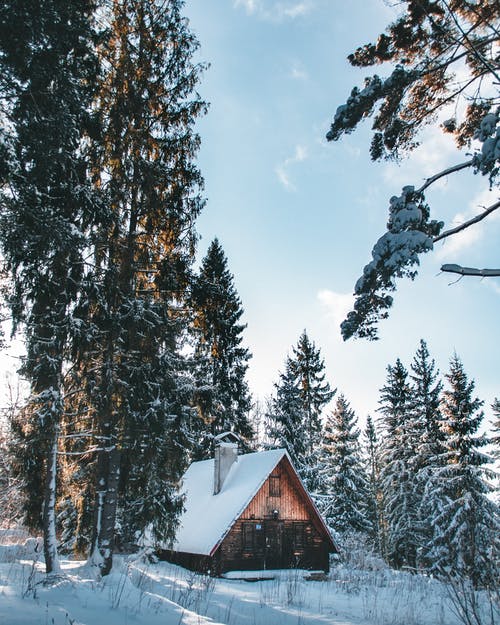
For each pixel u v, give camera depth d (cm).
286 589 1964
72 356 1391
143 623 822
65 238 1148
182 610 1004
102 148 1542
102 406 1468
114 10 1589
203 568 2356
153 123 1705
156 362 1600
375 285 952
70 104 1117
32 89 1000
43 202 1211
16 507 2372
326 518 3941
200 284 1706
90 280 1423
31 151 1032
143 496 1802
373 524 4553
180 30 1691
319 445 4300
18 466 1498
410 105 1139
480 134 831
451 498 3027
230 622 1203
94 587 1030
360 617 1440
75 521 2152
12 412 1509
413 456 3603
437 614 1462
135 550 2269
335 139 1092
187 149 1708
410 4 1024
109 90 1570
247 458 2909
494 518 2700
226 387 3569
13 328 1272
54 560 1301
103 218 1426
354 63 1127
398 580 2416
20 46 932
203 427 1955
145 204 1603
